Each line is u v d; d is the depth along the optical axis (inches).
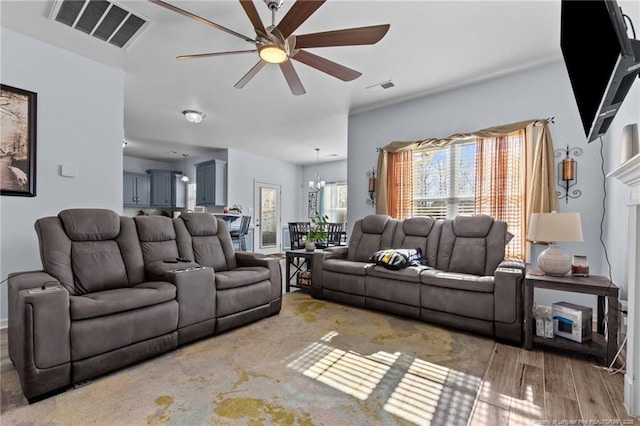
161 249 114.9
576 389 72.0
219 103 172.6
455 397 68.8
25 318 65.1
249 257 133.6
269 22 100.1
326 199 352.2
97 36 108.7
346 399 67.7
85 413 62.2
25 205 109.0
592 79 58.1
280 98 165.3
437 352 92.2
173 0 89.9
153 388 71.4
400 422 60.2
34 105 109.7
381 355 89.9
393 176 173.2
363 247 159.0
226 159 287.6
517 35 106.4
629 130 77.5
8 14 96.3
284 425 59.0
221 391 70.4
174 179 328.8
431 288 115.8
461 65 128.0
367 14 95.7
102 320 76.0
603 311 95.3
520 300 97.7
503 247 121.6
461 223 134.9
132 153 304.0
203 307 100.0
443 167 159.2
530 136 127.3
